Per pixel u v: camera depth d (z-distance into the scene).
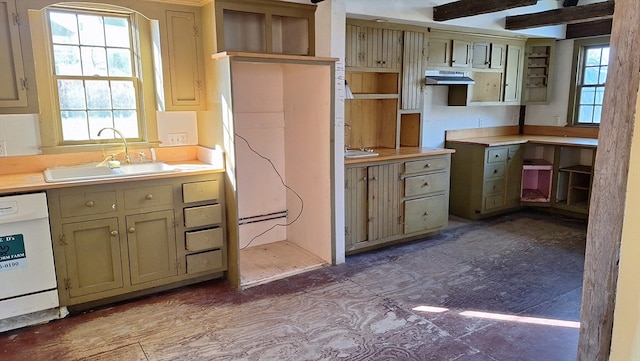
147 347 2.58
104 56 3.32
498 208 5.21
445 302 3.12
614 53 0.98
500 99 5.46
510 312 2.97
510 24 4.77
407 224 4.29
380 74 4.66
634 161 0.78
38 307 2.78
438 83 4.64
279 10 3.41
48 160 3.17
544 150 5.62
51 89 3.11
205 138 3.61
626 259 0.80
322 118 3.68
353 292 3.29
